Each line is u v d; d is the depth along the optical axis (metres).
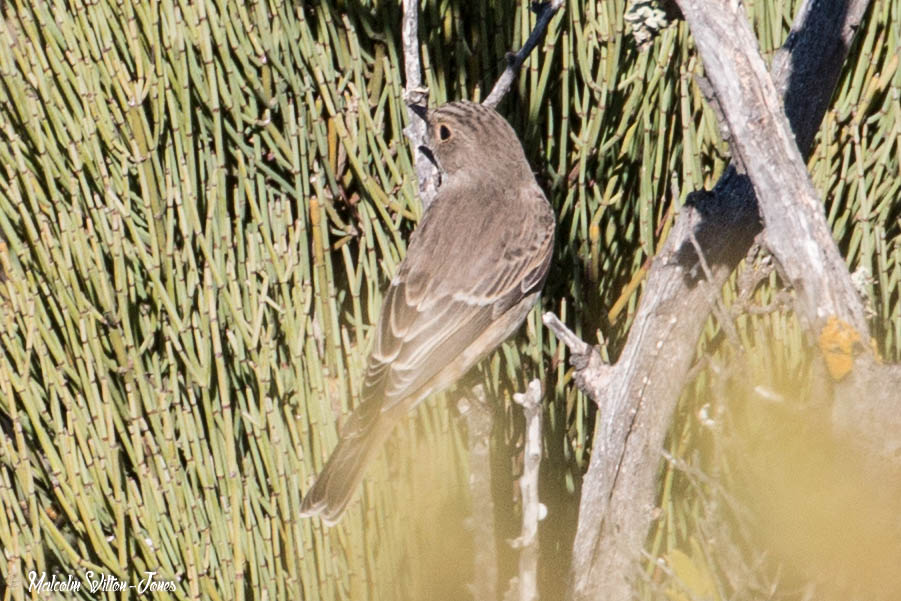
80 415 6.24
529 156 7.21
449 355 6.67
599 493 5.96
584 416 7.04
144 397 6.25
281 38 6.41
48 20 6.40
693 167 6.66
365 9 6.60
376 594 6.29
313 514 5.74
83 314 6.17
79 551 6.77
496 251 6.78
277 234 6.48
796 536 4.33
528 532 5.61
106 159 6.55
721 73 4.60
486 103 6.79
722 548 5.44
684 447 6.65
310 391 6.25
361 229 6.86
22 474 6.28
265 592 6.18
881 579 4.18
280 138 6.52
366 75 6.84
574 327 7.14
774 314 6.63
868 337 4.38
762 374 6.52
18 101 6.39
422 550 6.45
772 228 4.55
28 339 6.21
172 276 6.20
